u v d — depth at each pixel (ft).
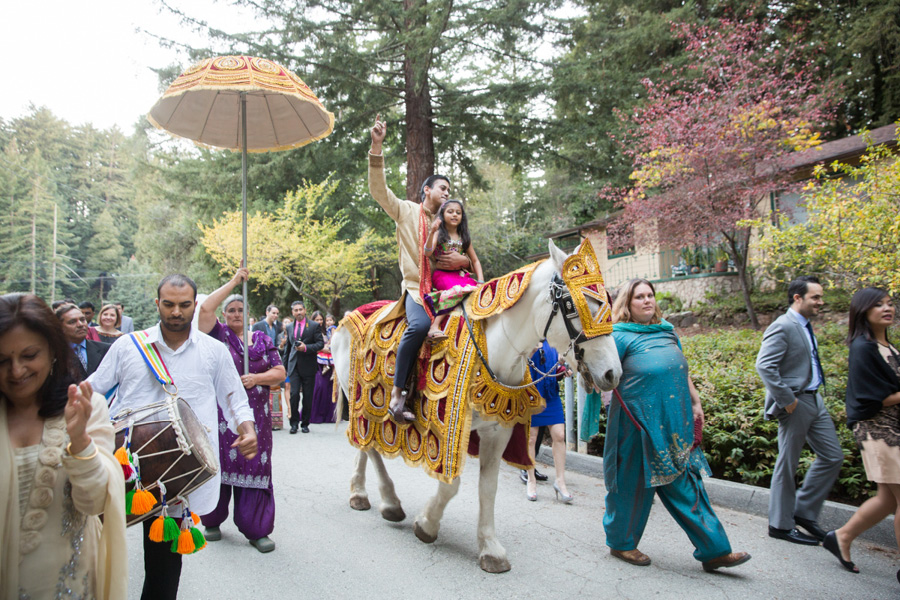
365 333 15.34
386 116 48.24
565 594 11.27
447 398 11.89
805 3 58.34
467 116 43.34
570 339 10.91
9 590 5.69
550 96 42.19
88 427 6.33
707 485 17.07
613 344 10.77
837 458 13.53
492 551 12.37
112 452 6.54
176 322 9.13
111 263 180.75
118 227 200.85
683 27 47.21
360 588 11.53
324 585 11.66
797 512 14.10
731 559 11.78
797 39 56.29
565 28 42.01
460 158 48.55
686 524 12.02
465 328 12.20
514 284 11.70
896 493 11.19
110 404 9.20
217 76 12.21
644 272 61.82
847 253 21.07
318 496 17.84
